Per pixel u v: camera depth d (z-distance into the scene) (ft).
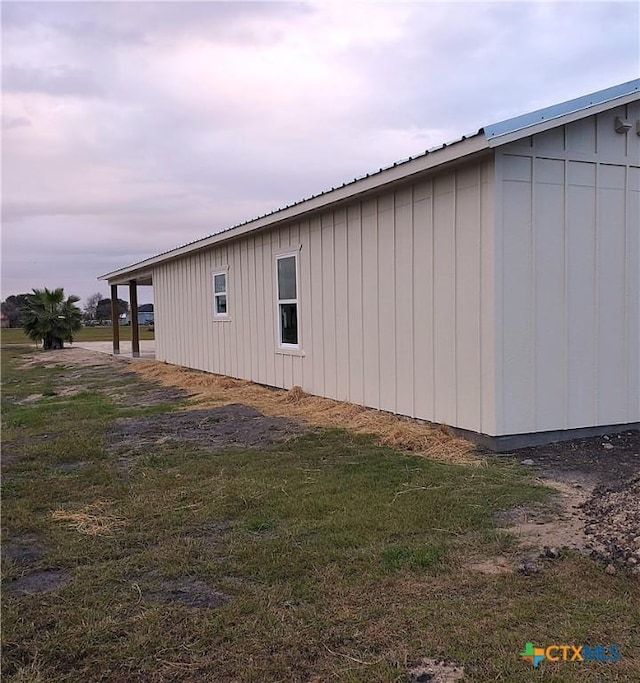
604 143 20.29
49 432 24.80
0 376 50.80
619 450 19.04
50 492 15.93
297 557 11.14
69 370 54.65
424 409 22.44
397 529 12.38
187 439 22.48
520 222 19.13
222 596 9.82
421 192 22.11
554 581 9.89
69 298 90.07
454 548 11.39
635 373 21.36
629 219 20.90
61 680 7.72
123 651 8.28
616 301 20.85
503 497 14.25
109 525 13.33
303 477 16.56
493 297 18.94
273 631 8.64
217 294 42.86
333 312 28.27
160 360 57.93
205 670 7.84
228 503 14.48
